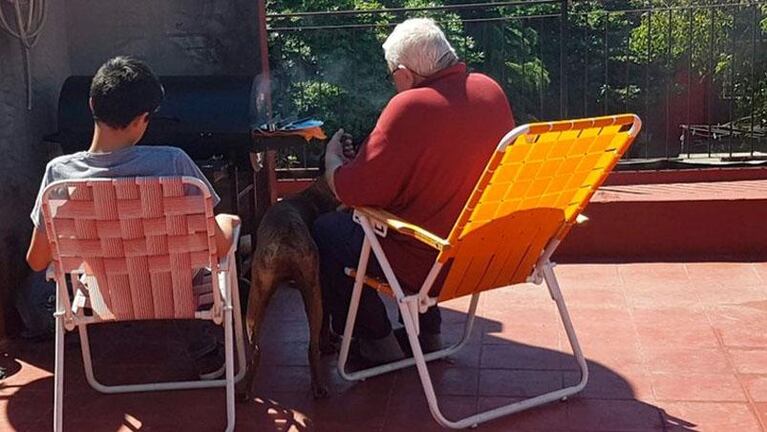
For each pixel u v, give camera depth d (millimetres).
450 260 3084
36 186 4449
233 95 4219
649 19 6559
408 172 3127
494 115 3156
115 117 2924
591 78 8836
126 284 2887
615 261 5070
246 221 4641
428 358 3699
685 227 5109
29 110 4391
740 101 8000
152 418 3312
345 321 3672
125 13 4914
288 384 3582
